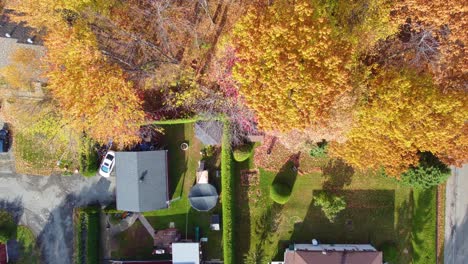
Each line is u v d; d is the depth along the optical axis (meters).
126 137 30.81
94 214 36.41
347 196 36.06
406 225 35.88
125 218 37.09
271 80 23.27
